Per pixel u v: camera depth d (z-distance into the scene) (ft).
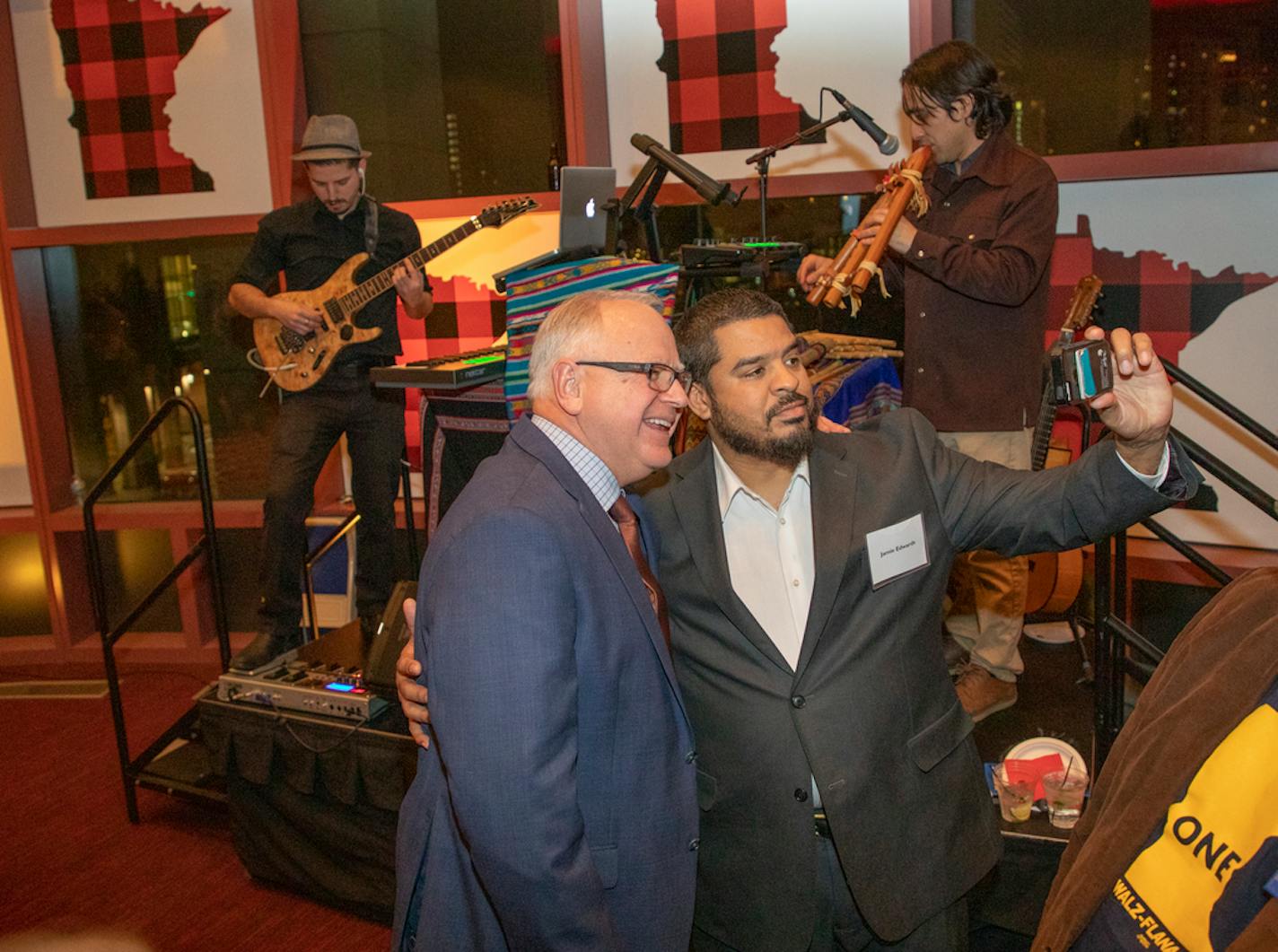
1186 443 7.50
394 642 9.21
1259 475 11.04
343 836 9.22
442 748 4.50
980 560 9.05
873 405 9.98
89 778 11.93
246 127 13.78
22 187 14.48
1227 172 10.51
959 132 8.84
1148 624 11.68
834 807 5.28
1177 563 11.13
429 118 13.87
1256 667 3.58
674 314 9.80
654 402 5.02
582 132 12.56
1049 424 8.34
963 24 11.72
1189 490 4.96
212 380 15.02
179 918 9.36
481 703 4.40
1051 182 8.72
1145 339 4.66
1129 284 11.35
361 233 11.73
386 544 12.17
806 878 5.40
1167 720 3.79
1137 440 4.78
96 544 10.80
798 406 5.31
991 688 9.20
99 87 14.08
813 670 5.39
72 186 14.44
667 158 9.00
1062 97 11.41
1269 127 10.69
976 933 8.00
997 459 9.21
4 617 15.70
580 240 8.25
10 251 14.46
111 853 10.45
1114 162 10.83
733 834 5.59
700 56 12.39
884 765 5.39
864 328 12.34
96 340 15.19
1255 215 10.77
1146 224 11.19
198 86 13.80
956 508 5.65
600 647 4.76
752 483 5.66
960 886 5.54
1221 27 10.71
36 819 11.13
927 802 5.51
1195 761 3.65
